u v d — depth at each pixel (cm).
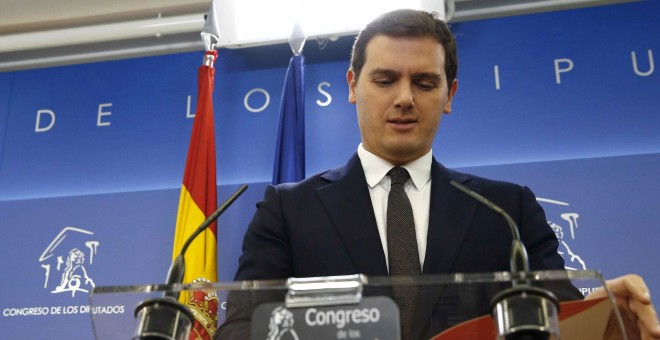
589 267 288
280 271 165
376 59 188
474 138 317
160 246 321
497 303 96
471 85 326
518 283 96
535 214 172
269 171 328
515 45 331
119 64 361
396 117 183
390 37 189
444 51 194
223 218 319
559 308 99
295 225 169
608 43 327
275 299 97
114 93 356
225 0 343
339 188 176
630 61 323
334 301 95
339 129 329
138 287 102
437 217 166
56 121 354
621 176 302
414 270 162
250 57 350
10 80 366
